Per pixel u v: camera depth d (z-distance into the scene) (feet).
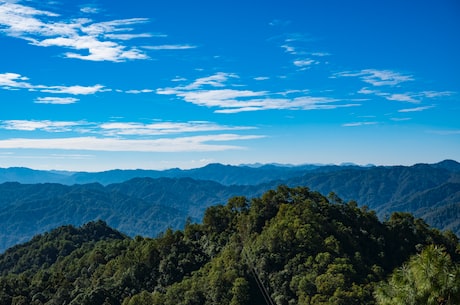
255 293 271.90
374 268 270.46
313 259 263.29
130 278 347.77
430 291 66.39
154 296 296.92
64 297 358.23
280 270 269.64
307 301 233.76
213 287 273.54
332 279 234.38
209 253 344.90
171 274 330.13
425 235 361.92
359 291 223.92
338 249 273.33
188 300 279.69
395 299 69.72
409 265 71.05
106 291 335.67
